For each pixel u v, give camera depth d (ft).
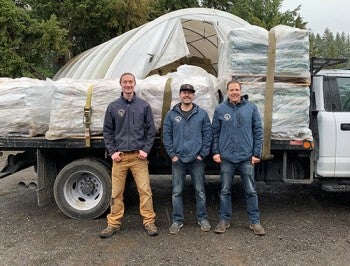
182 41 32.78
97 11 61.82
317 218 17.67
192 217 17.94
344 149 17.40
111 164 18.37
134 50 31.55
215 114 15.61
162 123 16.79
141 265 13.20
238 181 24.79
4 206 20.33
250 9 71.15
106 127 15.79
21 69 46.32
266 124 16.28
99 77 33.32
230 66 16.48
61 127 17.03
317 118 17.70
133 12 63.72
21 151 19.13
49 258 13.87
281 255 13.79
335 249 14.28
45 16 60.59
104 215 18.03
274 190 22.66
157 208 19.48
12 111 17.53
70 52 66.03
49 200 18.44
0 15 44.09
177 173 15.80
